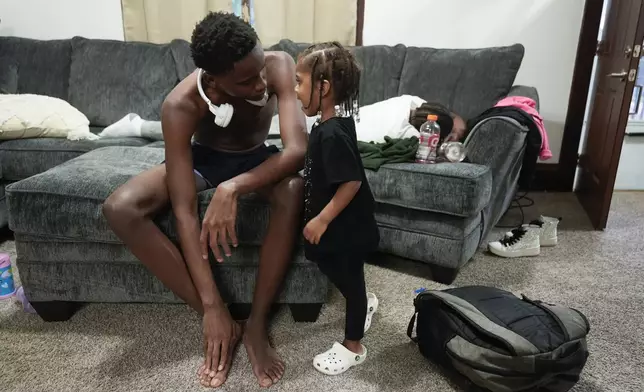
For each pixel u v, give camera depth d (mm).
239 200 1412
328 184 1176
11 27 2859
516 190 2439
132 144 2227
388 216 1842
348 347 1348
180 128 1297
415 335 1479
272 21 2766
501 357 1134
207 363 1279
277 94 1438
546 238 2176
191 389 1241
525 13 2812
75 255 1470
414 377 1304
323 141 1148
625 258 2070
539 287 1800
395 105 2135
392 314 1604
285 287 1493
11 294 1688
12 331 1485
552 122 2986
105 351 1392
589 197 2639
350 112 1213
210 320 1298
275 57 1449
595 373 1319
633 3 2252
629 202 2838
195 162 1468
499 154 1868
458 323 1246
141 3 2777
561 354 1137
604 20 2730
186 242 1310
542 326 1202
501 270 1942
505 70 2363
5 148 2137
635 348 1434
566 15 2789
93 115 2600
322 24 2824
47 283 1491
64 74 2646
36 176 1484
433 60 2479
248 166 1460
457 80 2414
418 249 1806
